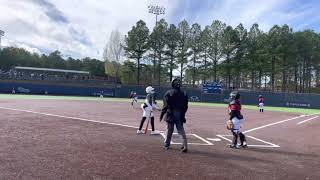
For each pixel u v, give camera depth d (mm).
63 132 14086
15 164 8492
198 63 81500
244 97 56469
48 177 7539
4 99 36562
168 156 10367
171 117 11172
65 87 57969
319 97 54938
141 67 81188
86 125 16828
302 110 44531
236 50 80750
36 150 10234
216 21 80312
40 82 57969
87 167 8547
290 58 84062
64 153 10016
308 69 89062
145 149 11281
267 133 17469
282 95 56219
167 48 80938
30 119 18156
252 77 85812
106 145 11625
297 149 12812
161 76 82125
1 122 16312
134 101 37656
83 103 35875
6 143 11086
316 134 17766
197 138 14367
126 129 16094
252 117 28281
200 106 42844
